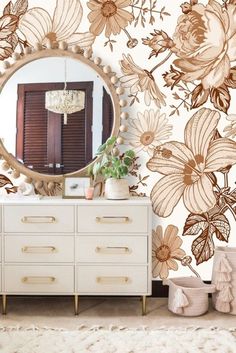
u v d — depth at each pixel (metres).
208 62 2.88
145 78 2.88
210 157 2.88
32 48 2.88
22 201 2.51
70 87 2.89
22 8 2.90
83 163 2.87
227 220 2.89
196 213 2.90
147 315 2.55
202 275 2.89
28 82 2.89
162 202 2.90
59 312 2.59
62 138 2.89
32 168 2.88
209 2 2.87
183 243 2.90
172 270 2.90
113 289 2.50
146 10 2.88
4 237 2.50
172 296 2.59
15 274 2.50
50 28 2.89
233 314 2.57
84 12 2.88
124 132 2.88
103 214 2.49
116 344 2.10
